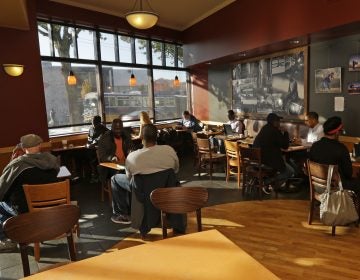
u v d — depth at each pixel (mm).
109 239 3299
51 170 2916
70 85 6527
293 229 3328
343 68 5062
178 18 7715
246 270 1294
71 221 1806
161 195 2041
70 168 6027
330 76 5289
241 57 7047
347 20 4047
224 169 6215
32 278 1305
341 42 5031
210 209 4039
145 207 3076
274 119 4383
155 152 3018
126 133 4598
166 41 8500
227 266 1331
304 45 5668
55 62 6234
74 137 6363
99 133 5793
